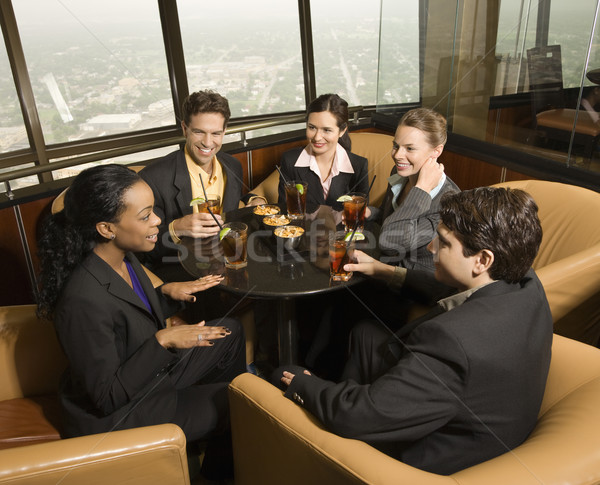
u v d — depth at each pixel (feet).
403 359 3.26
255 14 12.41
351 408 3.10
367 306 6.24
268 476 3.87
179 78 12.08
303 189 6.54
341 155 7.77
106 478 3.26
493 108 9.18
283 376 4.53
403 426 3.09
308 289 4.95
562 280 5.23
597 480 2.63
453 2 9.27
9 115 10.28
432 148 5.84
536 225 3.26
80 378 3.97
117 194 3.97
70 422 4.16
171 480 3.47
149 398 4.39
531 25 8.12
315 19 13.14
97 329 3.93
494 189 3.41
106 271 4.12
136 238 4.22
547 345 3.37
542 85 8.24
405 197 6.39
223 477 5.24
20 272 8.22
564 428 3.01
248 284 5.08
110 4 10.66
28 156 10.55
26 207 7.98
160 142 9.45
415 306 5.76
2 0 9.49
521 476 2.61
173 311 5.55
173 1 11.38
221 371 5.75
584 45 7.45
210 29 12.09
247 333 7.07
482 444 3.21
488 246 3.23
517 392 3.16
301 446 3.22
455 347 3.00
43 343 4.76
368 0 13.32
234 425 4.05
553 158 8.36
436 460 3.35
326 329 6.69
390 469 2.78
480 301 3.27
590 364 3.59
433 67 10.16
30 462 3.06
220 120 6.61
